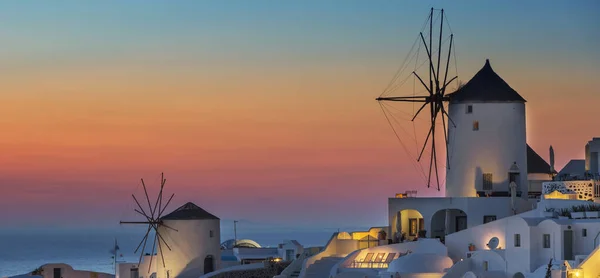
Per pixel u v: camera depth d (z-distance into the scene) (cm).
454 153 11006
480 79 11094
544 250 8781
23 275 12088
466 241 9919
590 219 8806
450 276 9169
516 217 9475
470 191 10894
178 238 13088
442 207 10656
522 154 10894
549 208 9362
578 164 11544
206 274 12450
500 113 10881
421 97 11000
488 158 10869
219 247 13312
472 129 10925
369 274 9725
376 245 10812
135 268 13350
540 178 11775
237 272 12325
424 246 10038
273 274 12138
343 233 11225
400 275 9269
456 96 11044
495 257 9106
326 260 10675
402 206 10800
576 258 8319
